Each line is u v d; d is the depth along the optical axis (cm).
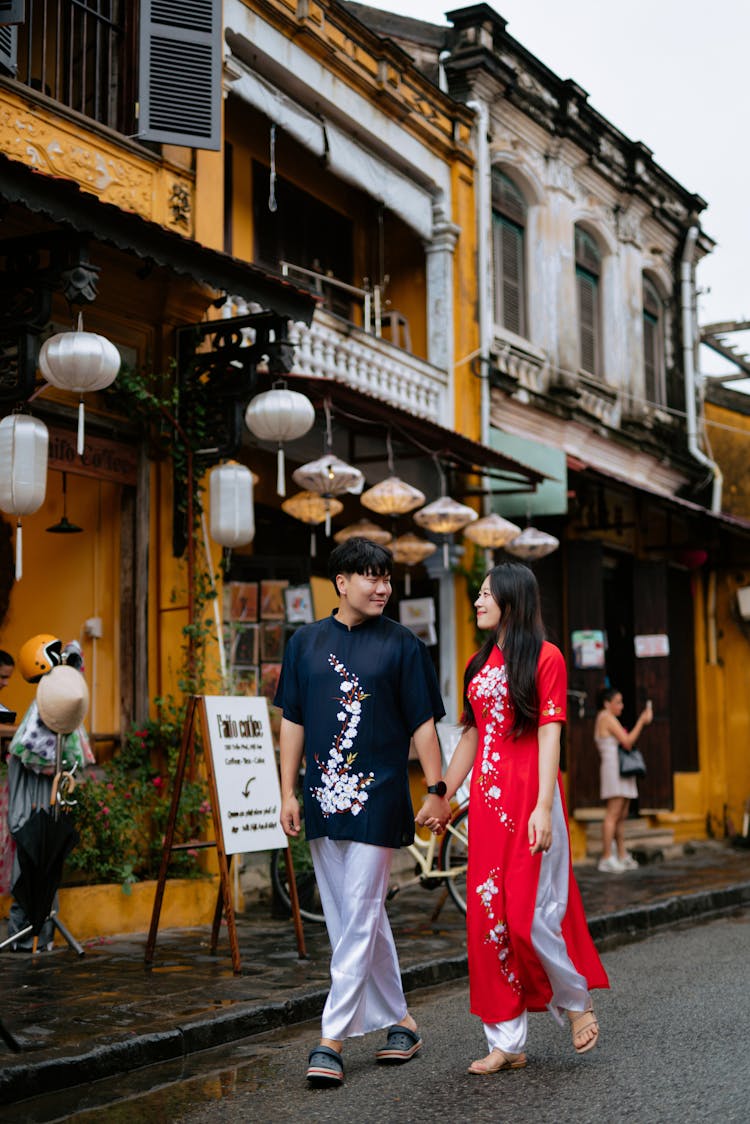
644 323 1922
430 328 1378
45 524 898
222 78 1000
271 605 1084
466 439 1129
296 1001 627
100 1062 514
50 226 819
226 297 924
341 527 1316
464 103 1439
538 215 1603
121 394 907
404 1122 432
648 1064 508
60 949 772
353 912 496
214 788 714
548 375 1592
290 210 1298
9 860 764
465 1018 627
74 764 751
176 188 971
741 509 2086
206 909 895
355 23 1227
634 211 1834
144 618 924
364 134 1255
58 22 914
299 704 523
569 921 498
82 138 897
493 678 503
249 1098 479
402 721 515
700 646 1953
